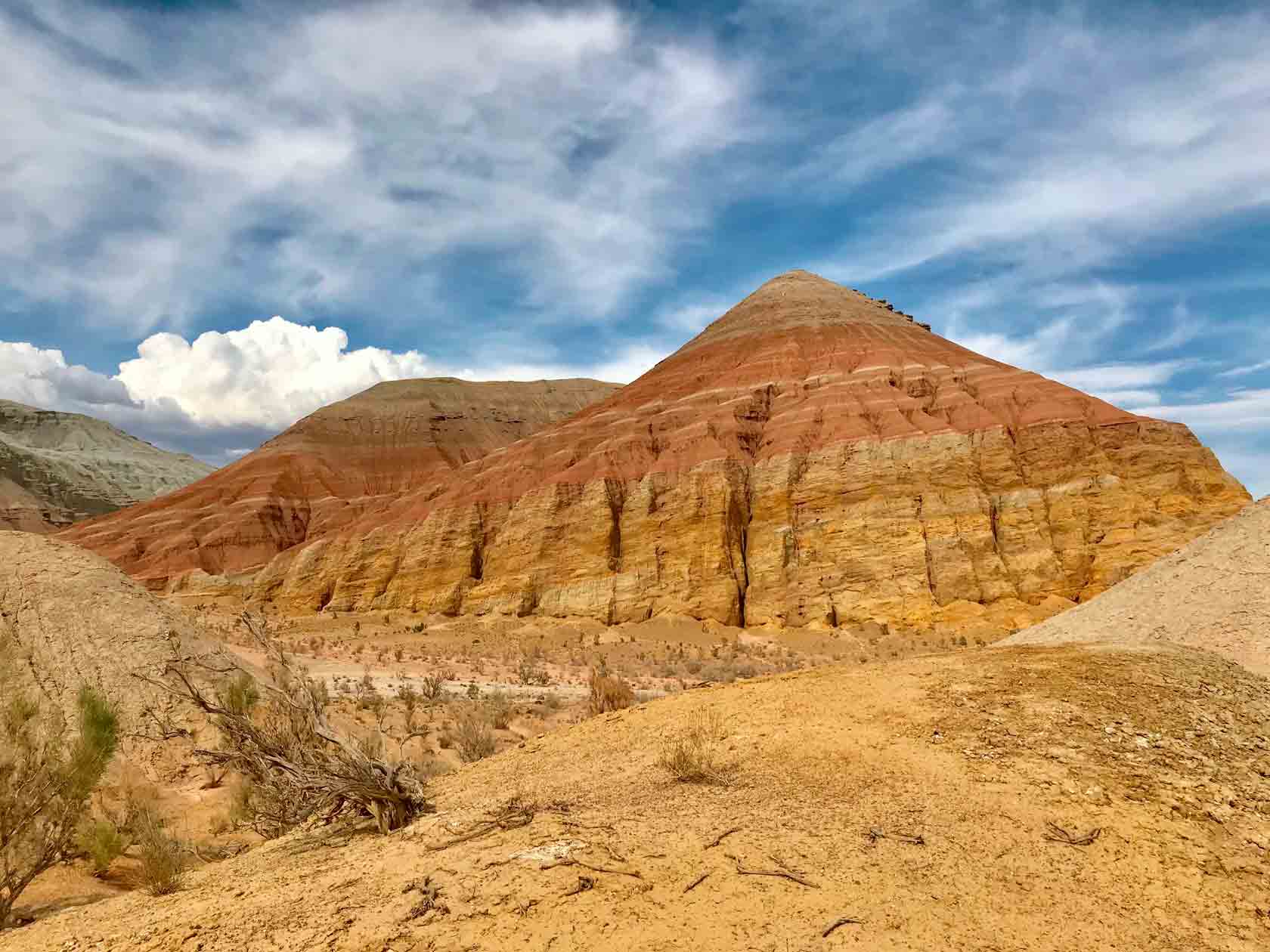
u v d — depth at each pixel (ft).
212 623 174.19
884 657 154.71
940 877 19.35
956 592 180.65
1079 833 21.89
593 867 19.60
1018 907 18.24
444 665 152.05
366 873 21.80
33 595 59.06
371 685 112.06
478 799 31.35
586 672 145.28
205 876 28.12
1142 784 24.84
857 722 32.53
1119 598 72.74
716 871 19.35
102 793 44.98
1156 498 185.37
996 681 35.32
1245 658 50.14
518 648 179.93
